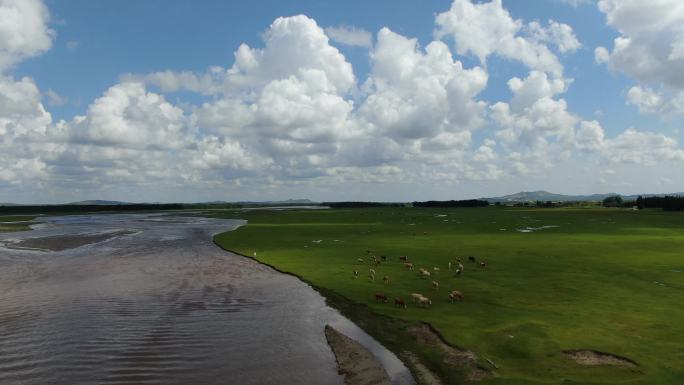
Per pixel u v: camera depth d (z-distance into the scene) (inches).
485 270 2042.3
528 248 2775.6
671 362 944.3
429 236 3663.9
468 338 1114.7
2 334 1166.3
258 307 1457.9
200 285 1785.2
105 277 1940.2
